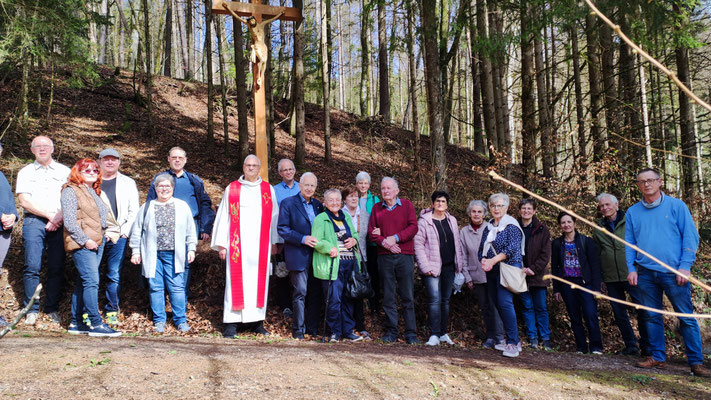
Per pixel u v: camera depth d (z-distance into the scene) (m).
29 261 5.41
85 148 10.91
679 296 4.39
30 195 5.41
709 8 10.16
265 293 5.67
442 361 4.36
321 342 5.38
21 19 9.23
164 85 17.39
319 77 21.08
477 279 6.02
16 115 10.21
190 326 5.84
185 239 5.70
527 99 10.17
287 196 6.27
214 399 2.96
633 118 10.59
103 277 6.34
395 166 12.16
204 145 12.93
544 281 5.96
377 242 5.70
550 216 9.11
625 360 5.21
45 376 3.16
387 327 5.77
